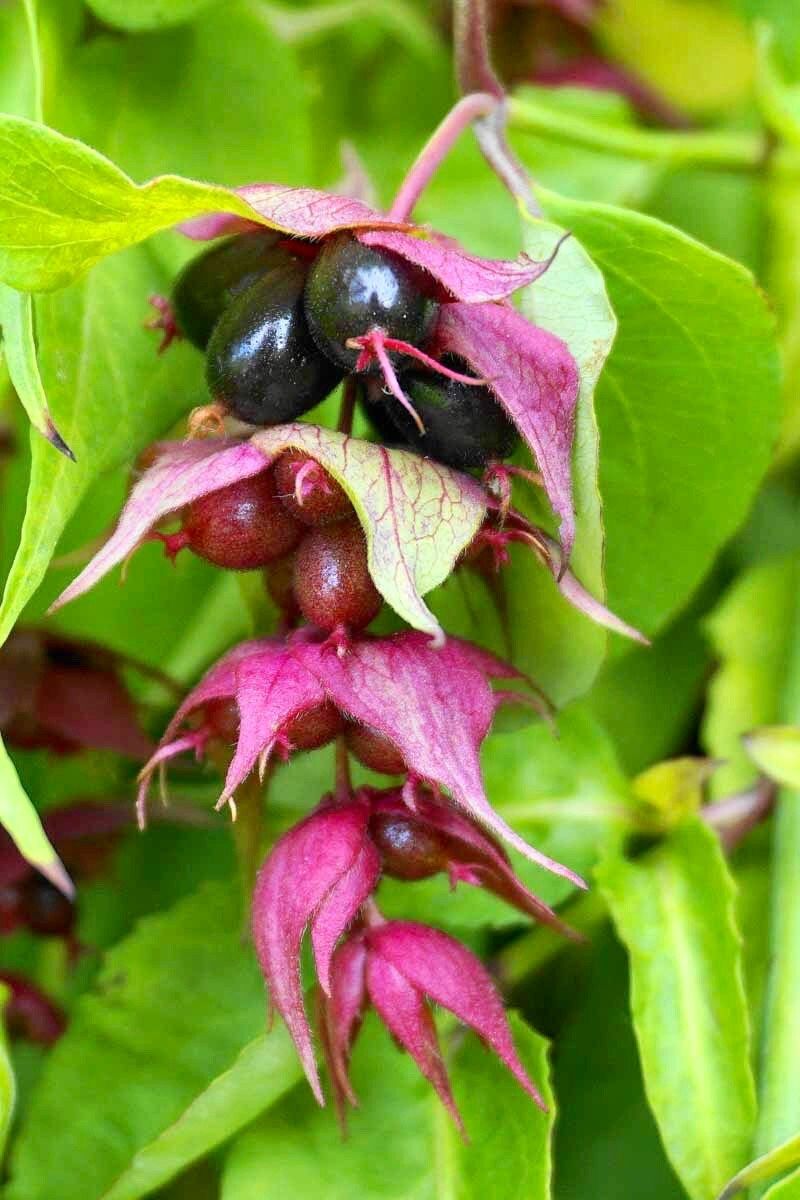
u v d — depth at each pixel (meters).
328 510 0.24
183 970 0.29
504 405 0.24
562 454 0.24
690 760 0.29
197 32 0.29
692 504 0.28
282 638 0.25
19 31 0.29
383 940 0.25
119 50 0.28
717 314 0.27
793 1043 0.28
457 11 0.27
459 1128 0.25
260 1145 0.27
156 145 0.29
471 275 0.24
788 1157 0.26
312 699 0.24
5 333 0.25
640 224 0.26
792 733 0.28
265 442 0.24
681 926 0.28
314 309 0.24
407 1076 0.28
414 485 0.24
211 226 0.25
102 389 0.27
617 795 0.29
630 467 0.28
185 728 0.27
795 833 0.29
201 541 0.24
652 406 0.27
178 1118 0.26
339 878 0.25
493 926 0.28
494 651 0.27
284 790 0.27
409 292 0.24
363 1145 0.27
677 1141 0.27
